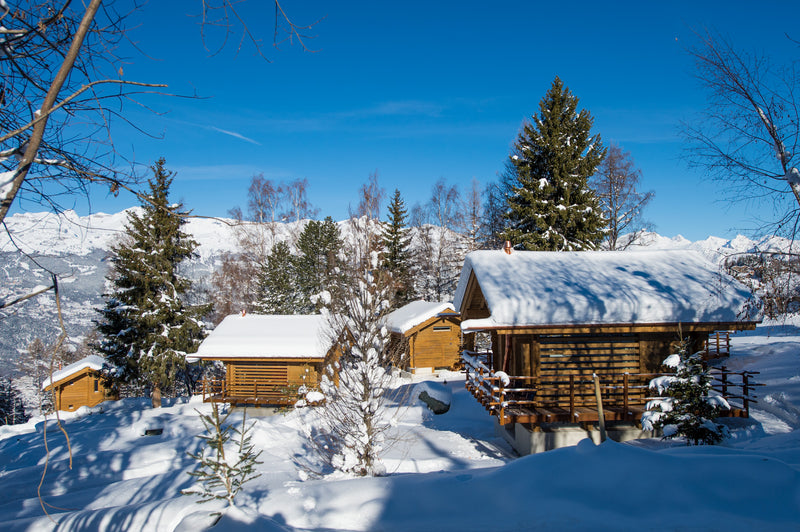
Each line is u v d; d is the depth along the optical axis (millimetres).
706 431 10023
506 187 36594
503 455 13125
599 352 13734
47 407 38531
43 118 3211
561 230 28125
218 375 37594
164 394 37281
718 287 13188
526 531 5547
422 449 13633
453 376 27812
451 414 18656
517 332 12914
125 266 26781
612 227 30750
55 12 3525
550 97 29141
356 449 9828
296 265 41344
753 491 5504
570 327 12891
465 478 7133
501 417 12172
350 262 11203
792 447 8961
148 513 8156
